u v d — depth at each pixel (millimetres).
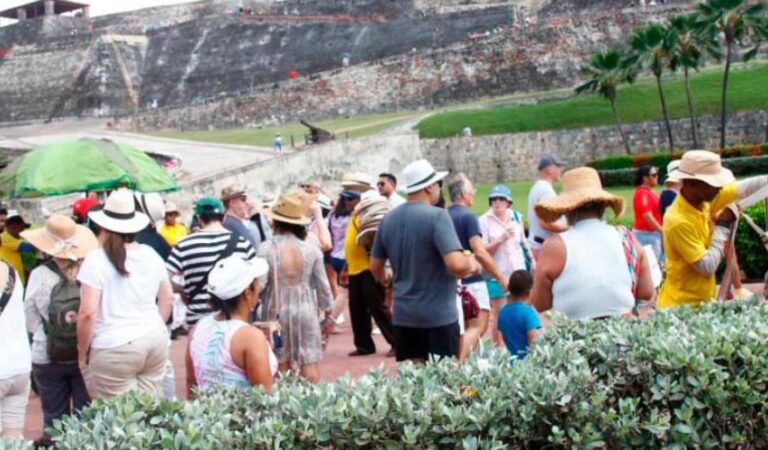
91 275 10297
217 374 8844
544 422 7398
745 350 8289
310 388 7590
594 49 77500
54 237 11461
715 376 8031
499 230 16125
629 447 7664
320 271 12547
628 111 60500
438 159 62750
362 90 82375
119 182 16953
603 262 9969
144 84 105562
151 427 6945
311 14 105875
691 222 10555
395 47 94375
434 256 11320
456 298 11742
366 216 15914
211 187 51031
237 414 7305
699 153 10484
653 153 54031
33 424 13758
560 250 10031
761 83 60719
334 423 6789
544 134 61125
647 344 8219
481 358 8047
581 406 7441
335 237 20312
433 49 84250
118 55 106500
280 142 63625
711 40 53781
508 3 95125
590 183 10180
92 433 6586
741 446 8344
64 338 11320
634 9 77500
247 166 53500
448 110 70312
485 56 79875
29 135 83375
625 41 73562
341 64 96688
